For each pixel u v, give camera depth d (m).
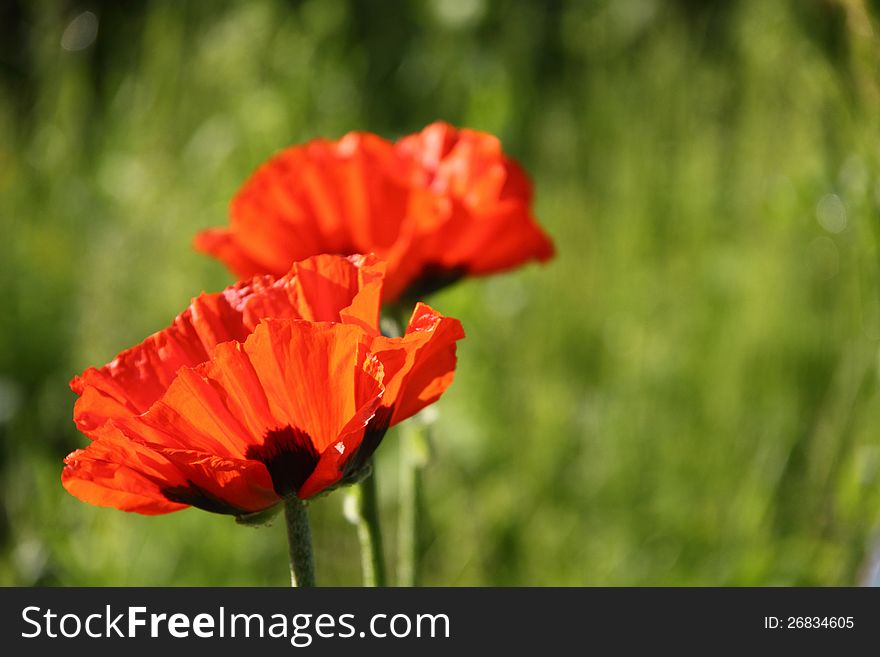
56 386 2.12
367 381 1.03
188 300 2.10
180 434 1.03
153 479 1.04
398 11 2.95
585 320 2.17
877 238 1.37
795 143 2.02
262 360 1.02
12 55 3.10
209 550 1.72
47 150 2.71
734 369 1.97
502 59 2.81
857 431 1.49
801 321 1.98
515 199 1.26
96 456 1.03
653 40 2.71
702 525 1.74
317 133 2.60
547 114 2.76
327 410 1.03
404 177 1.27
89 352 2.04
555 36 2.90
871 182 1.36
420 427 1.26
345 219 1.23
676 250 2.30
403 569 1.26
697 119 2.54
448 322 1.03
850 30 1.32
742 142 2.42
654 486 1.87
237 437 1.03
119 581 1.60
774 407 1.89
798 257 2.07
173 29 2.73
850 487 1.37
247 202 1.23
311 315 1.06
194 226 2.23
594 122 2.62
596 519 1.86
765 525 1.67
